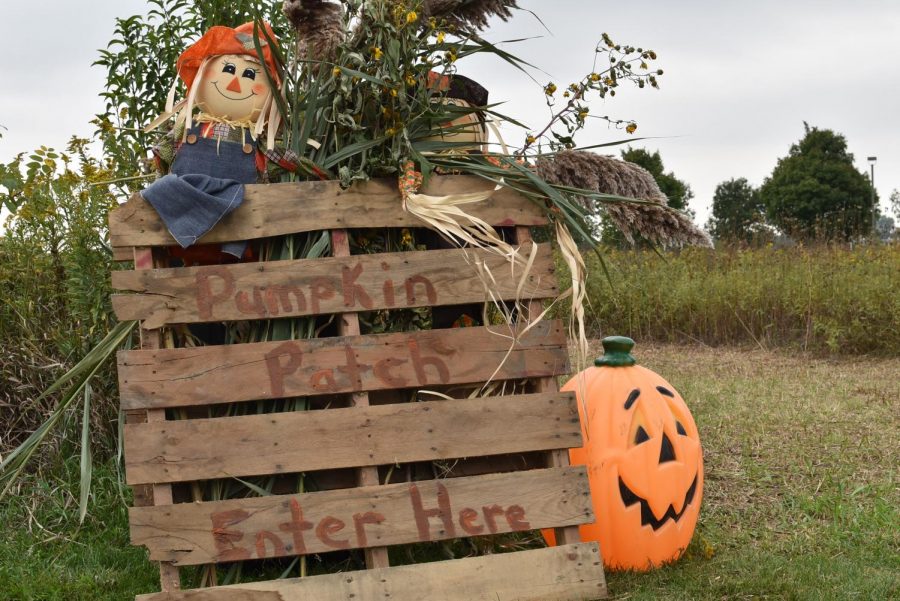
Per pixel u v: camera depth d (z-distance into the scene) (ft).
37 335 20.52
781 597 13.11
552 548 13.03
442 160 14.10
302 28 13.82
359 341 13.21
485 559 12.82
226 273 13.10
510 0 14.71
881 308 37.96
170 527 12.32
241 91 14.15
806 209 122.52
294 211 13.42
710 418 25.30
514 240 14.51
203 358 12.80
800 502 17.75
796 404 27.12
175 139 14.48
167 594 12.14
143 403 12.55
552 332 13.82
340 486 13.38
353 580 12.45
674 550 14.48
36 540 16.16
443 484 13.01
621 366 15.10
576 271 13.65
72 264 19.24
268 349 12.97
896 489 18.65
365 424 12.96
